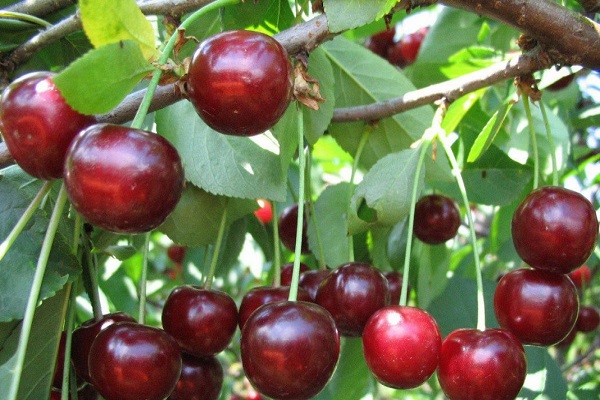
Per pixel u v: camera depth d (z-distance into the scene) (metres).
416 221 0.35
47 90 0.23
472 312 0.37
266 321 0.24
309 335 0.24
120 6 0.22
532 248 0.26
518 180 0.34
